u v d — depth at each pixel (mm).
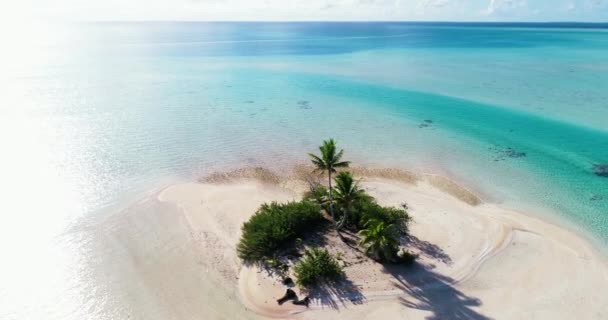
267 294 25750
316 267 26469
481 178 43062
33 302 25500
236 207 36719
